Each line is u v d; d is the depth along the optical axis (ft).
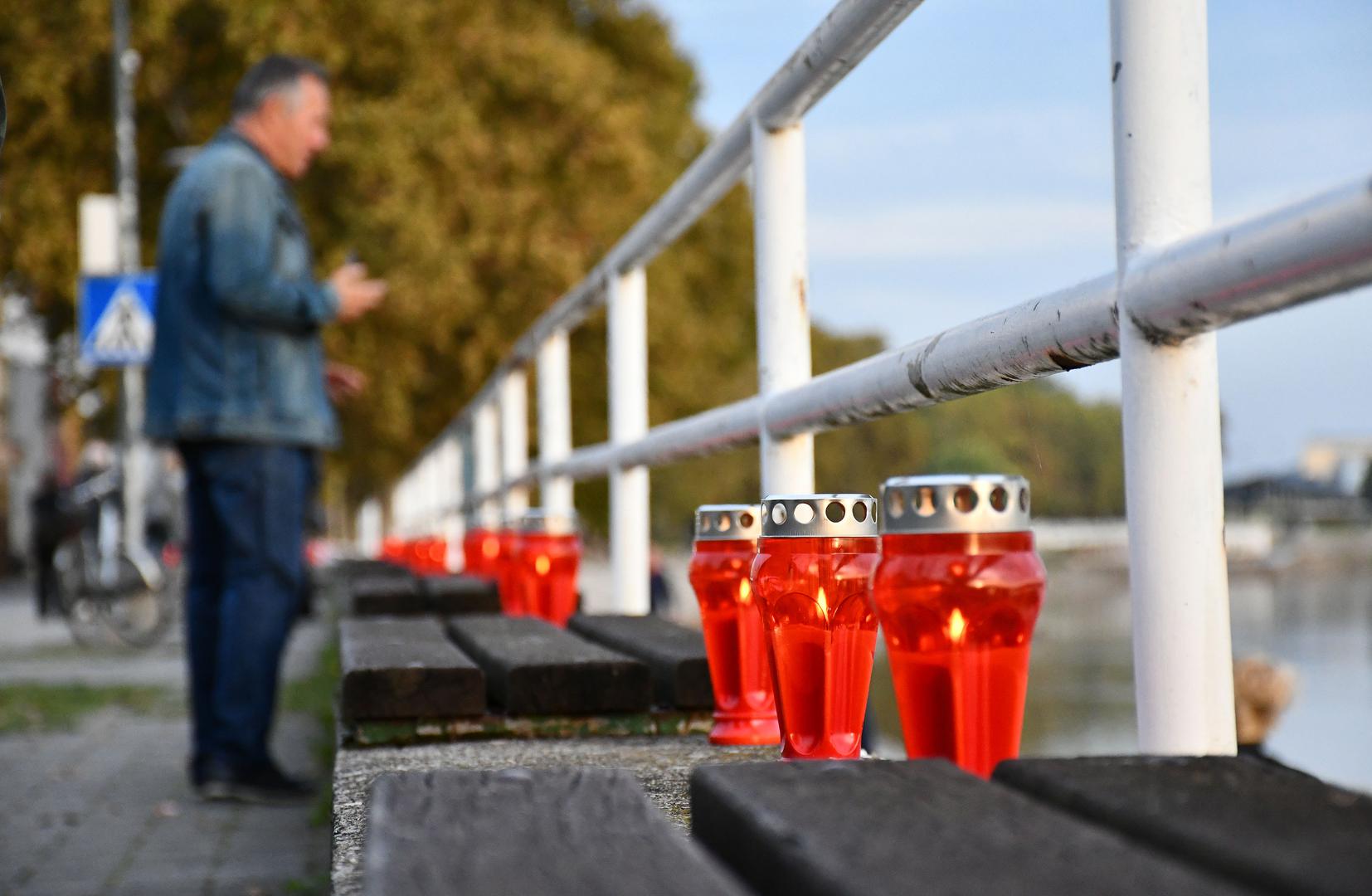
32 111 69.62
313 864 15.31
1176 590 4.12
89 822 17.67
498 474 28.02
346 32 70.79
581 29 91.86
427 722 6.77
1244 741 20.24
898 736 41.34
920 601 3.92
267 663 18.70
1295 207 3.22
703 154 10.14
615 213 76.69
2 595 99.60
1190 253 3.74
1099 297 4.34
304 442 18.60
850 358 51.01
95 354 41.63
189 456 18.89
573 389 81.76
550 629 9.29
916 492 3.96
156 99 70.74
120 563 47.44
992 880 2.34
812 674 5.19
